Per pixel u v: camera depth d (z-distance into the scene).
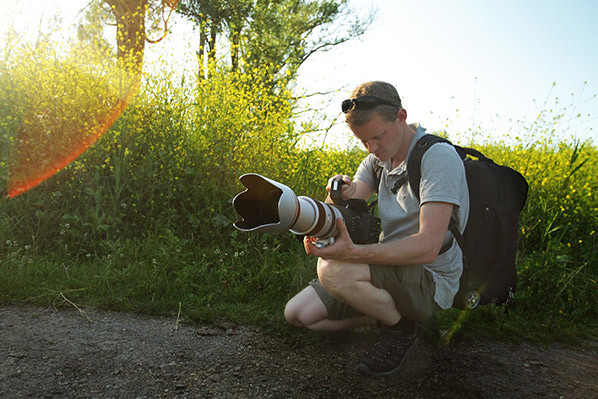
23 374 2.16
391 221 2.37
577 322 3.47
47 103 4.29
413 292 2.24
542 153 5.64
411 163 2.19
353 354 2.60
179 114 4.51
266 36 11.82
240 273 3.47
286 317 2.62
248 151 4.56
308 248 2.12
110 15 7.49
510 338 3.05
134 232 3.86
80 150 4.20
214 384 2.22
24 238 3.69
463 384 2.41
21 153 4.09
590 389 2.49
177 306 3.02
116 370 2.27
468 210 2.28
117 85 4.64
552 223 4.41
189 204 4.09
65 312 2.86
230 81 4.99
